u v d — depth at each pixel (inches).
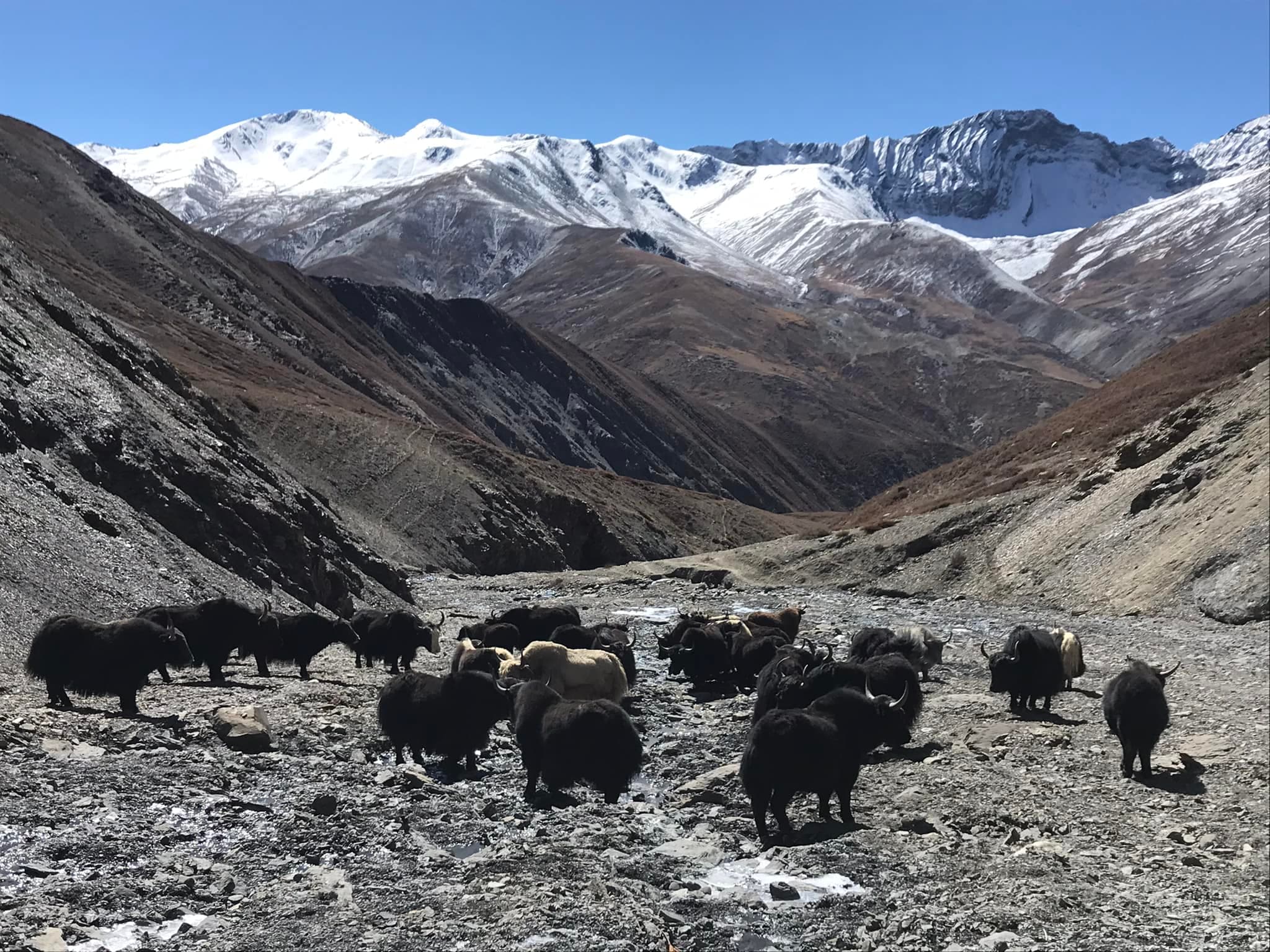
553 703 438.3
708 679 798.5
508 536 2849.4
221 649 647.8
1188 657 1015.0
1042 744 613.6
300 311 6491.1
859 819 430.6
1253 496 1435.8
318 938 271.3
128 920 277.1
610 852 358.0
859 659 821.9
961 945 293.0
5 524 765.9
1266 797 513.3
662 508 4301.2
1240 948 310.0
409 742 475.2
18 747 420.2
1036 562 1784.0
